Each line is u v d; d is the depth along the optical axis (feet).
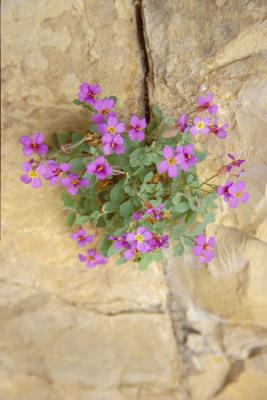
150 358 1.73
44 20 1.36
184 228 1.35
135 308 1.69
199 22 1.30
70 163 1.28
